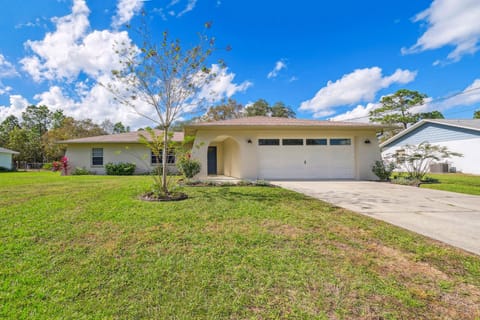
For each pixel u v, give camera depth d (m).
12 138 32.31
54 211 5.12
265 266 2.87
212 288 2.43
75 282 2.51
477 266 2.90
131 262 2.95
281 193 7.75
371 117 31.08
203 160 11.73
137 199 6.50
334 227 4.30
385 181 11.66
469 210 5.68
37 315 2.02
